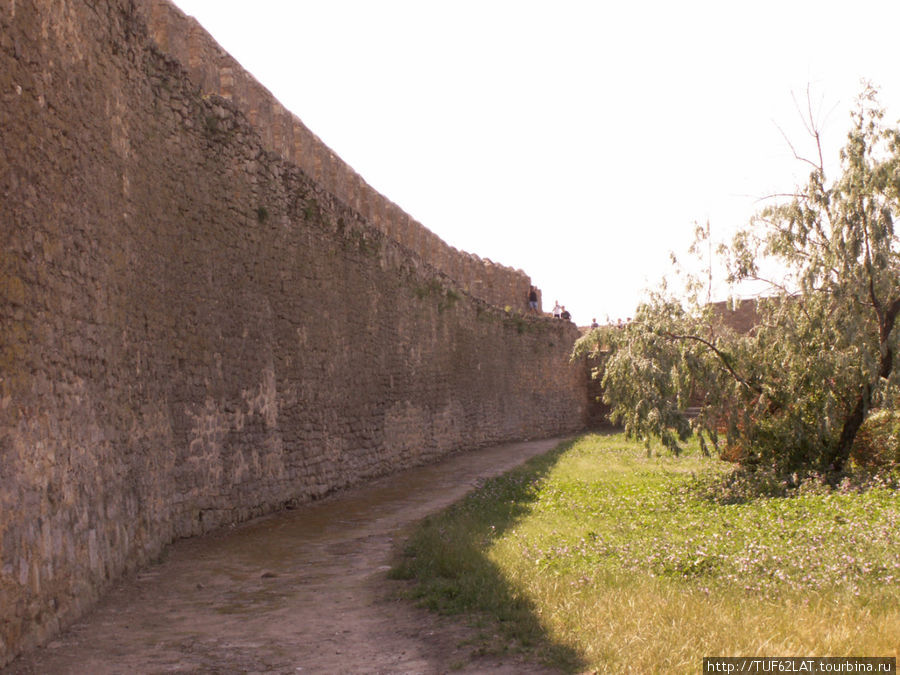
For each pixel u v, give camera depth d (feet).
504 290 107.76
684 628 17.84
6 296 18.57
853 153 42.32
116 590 25.67
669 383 46.26
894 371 42.34
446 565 26.53
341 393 56.44
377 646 19.44
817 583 21.79
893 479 41.93
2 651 17.57
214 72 41.42
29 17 20.44
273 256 46.26
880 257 41.42
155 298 32.45
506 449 91.81
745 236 45.34
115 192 27.91
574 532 33.76
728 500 41.60
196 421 36.63
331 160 57.93
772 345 45.29
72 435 22.58
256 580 27.48
